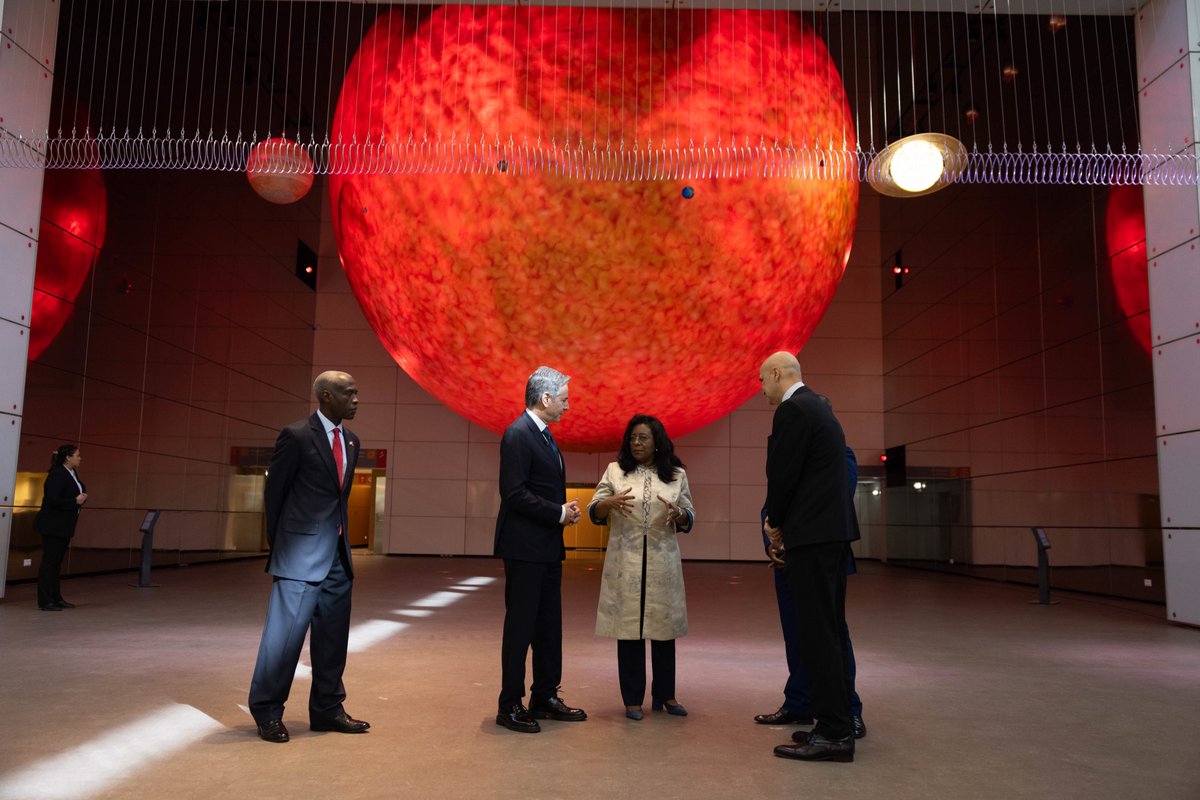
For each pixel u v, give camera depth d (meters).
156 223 14.06
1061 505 12.45
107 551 13.08
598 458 20.16
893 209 19.42
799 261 9.56
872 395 20.00
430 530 19.77
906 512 18.44
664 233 8.79
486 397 10.83
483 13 8.87
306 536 4.01
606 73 8.60
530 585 4.24
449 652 6.50
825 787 3.29
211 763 3.52
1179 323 8.60
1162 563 10.16
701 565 18.30
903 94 14.77
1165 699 4.99
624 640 4.43
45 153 9.58
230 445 17.02
